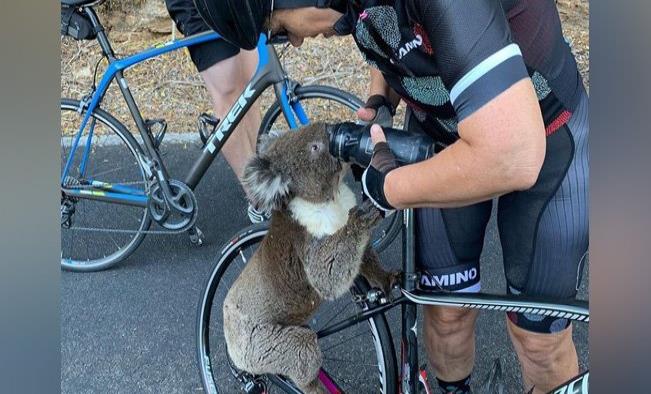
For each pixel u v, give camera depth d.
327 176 2.03
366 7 1.58
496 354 2.96
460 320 2.13
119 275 3.70
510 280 2.02
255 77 3.33
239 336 2.28
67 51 5.58
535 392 2.08
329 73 5.43
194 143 4.87
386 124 2.11
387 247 3.39
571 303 1.68
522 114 1.33
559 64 1.75
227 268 2.53
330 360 2.68
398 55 1.61
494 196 1.45
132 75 5.46
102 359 3.10
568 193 1.84
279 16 1.76
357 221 1.95
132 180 4.11
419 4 1.42
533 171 1.36
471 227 2.02
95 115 3.60
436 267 2.05
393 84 1.78
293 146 2.05
